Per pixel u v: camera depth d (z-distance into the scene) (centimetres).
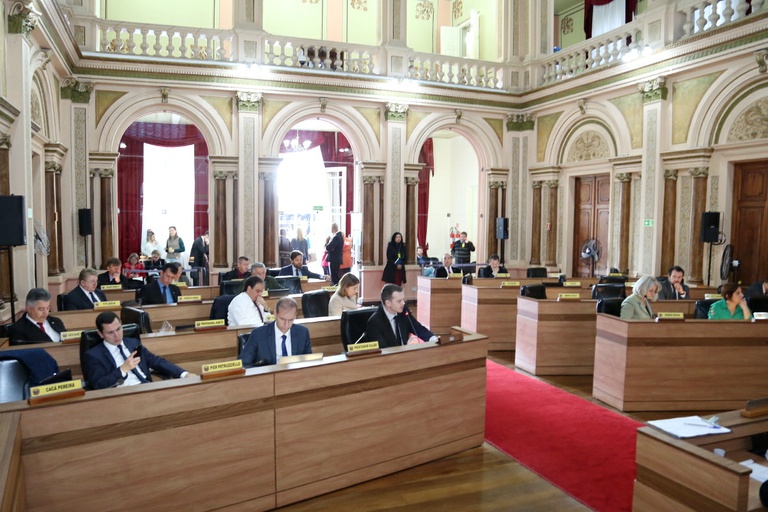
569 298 643
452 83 1151
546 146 1171
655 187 923
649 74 923
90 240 980
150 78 974
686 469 242
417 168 1153
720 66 833
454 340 411
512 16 1203
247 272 762
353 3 1424
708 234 822
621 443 443
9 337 437
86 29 950
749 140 805
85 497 268
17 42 586
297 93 1052
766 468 254
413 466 393
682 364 517
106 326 349
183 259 1366
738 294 561
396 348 387
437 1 1523
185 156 1382
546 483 377
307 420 338
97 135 969
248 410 314
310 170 1541
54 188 858
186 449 295
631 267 993
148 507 285
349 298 563
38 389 262
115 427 274
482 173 1238
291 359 345
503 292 771
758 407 291
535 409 522
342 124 1119
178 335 420
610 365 534
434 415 402
